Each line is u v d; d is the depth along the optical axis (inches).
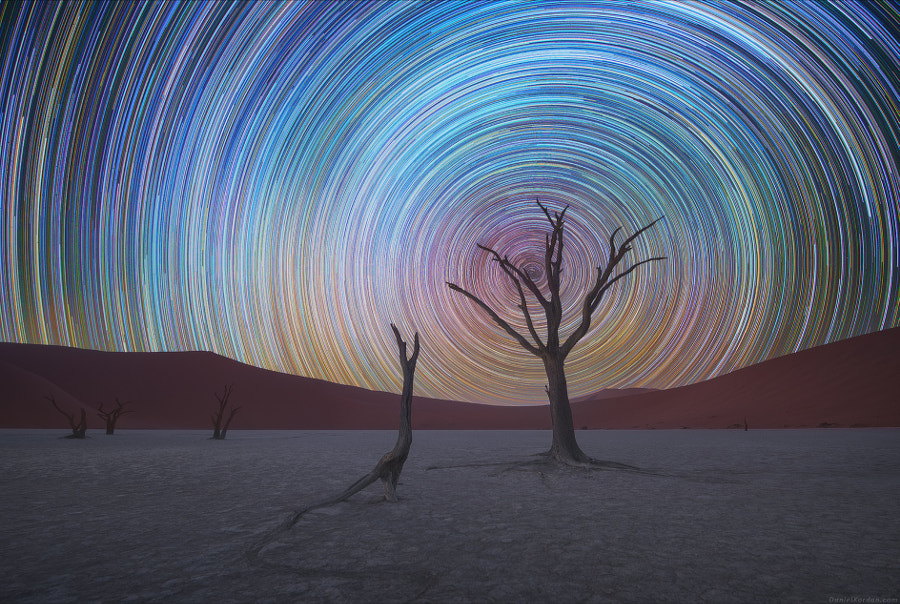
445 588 152.9
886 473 454.3
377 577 164.7
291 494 352.8
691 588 151.3
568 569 171.6
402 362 336.5
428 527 242.5
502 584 156.3
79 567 178.2
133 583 159.9
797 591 148.3
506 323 559.5
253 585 157.3
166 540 219.0
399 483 413.7
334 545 208.1
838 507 291.0
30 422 1993.1
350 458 656.4
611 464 494.3
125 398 2556.6
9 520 264.7
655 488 376.5
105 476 462.3
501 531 232.4
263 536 225.9
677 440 1034.7
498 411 3280.0
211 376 2903.5
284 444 994.1
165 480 433.1
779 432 1359.5
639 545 204.4
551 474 462.9
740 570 169.2
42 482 421.1
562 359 534.6
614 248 538.0
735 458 611.2
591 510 286.4
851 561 179.5
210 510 292.4
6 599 145.0
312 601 142.6
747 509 286.2
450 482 419.2
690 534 223.8
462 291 569.3
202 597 146.6
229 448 858.8
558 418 518.6
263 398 2822.3
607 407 3016.7
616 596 144.6
